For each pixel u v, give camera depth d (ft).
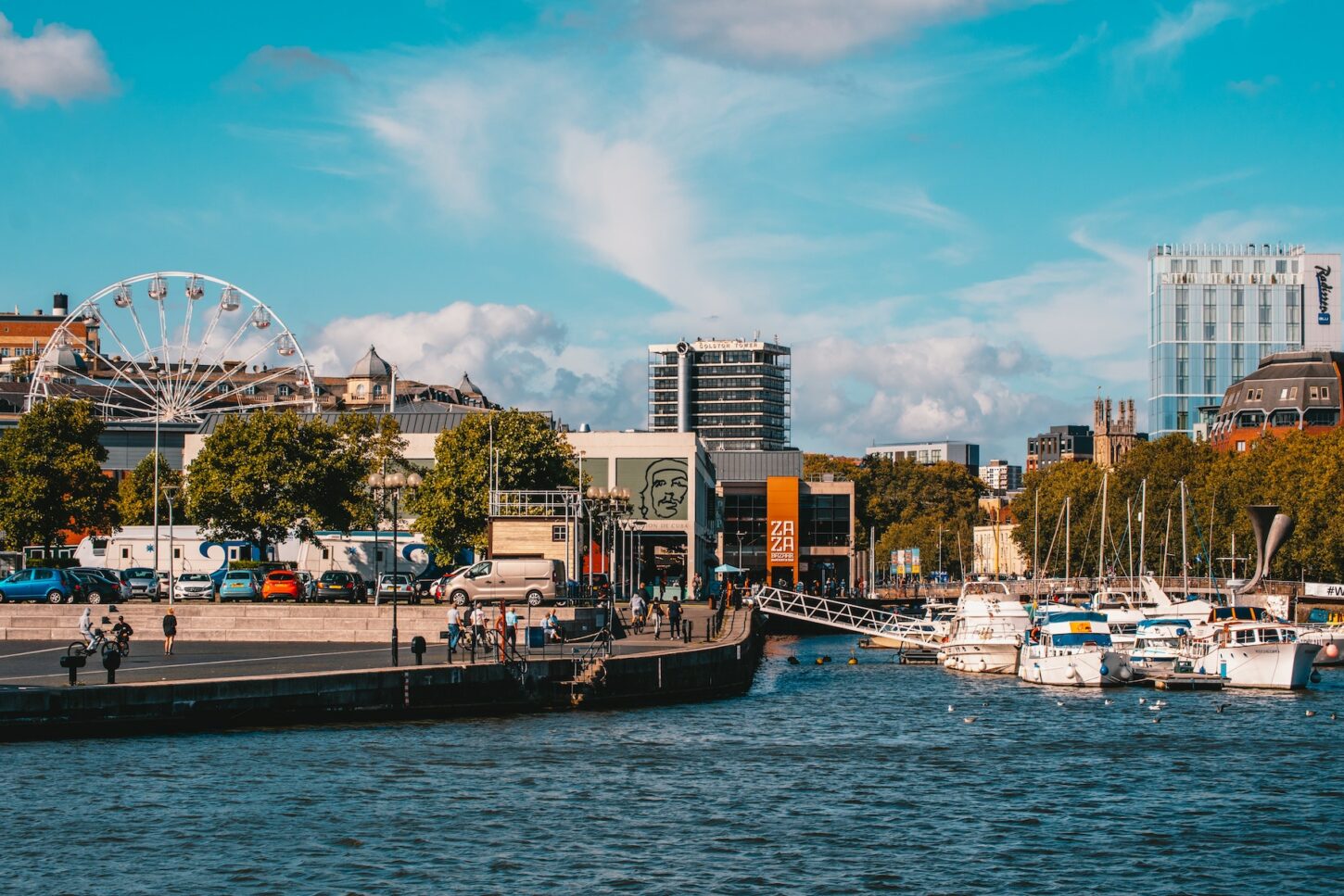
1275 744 206.49
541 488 411.13
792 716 232.94
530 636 236.84
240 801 149.59
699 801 157.58
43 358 564.30
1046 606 454.40
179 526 419.54
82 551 410.52
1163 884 127.75
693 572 494.18
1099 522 647.97
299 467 402.93
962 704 258.37
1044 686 298.97
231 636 271.28
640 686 237.04
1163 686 288.30
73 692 177.06
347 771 165.48
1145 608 443.32
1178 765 186.50
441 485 400.88
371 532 411.95
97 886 120.98
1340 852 139.23
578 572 335.67
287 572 332.19
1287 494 499.92
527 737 194.18
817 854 135.64
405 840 136.67
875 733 214.69
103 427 423.23
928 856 135.74
